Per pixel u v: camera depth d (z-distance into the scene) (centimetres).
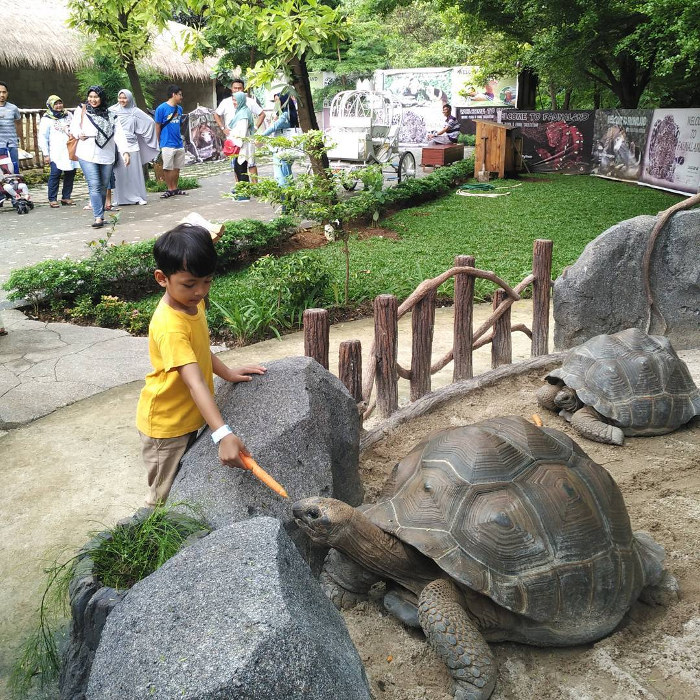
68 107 2131
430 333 492
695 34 1044
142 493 401
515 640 262
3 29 1788
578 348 486
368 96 1537
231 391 308
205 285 266
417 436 451
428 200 1448
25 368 595
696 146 1399
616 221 1191
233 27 976
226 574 193
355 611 288
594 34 1476
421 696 246
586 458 296
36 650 274
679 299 590
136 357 624
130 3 1430
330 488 288
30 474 424
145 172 1631
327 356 408
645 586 290
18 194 1267
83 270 769
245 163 1359
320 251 988
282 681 166
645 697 243
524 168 1961
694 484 389
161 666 172
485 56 2425
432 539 254
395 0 1870
